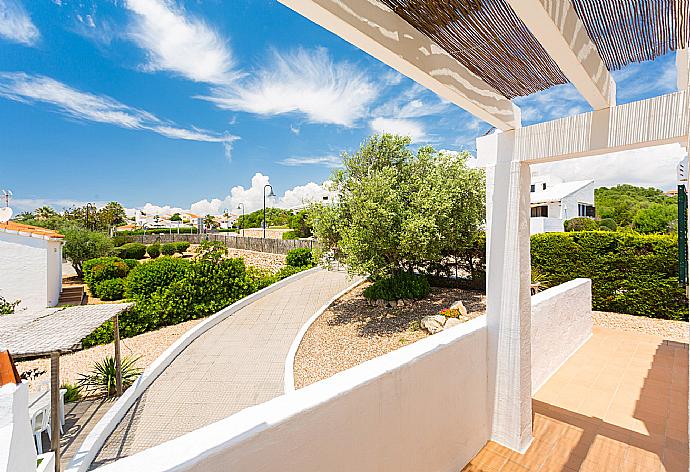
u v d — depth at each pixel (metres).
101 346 8.68
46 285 11.73
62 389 5.53
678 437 2.79
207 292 10.80
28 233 11.52
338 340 7.88
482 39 1.66
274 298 11.66
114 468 1.01
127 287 10.05
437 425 2.14
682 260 3.62
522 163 2.60
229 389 5.97
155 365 6.57
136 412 5.28
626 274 7.44
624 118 2.06
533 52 1.79
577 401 3.45
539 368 3.83
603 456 2.55
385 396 1.74
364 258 8.96
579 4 1.45
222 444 1.12
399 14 1.45
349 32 1.25
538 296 4.14
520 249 2.60
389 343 7.43
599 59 1.88
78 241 18.67
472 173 10.41
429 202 8.98
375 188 8.74
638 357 4.69
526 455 2.57
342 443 1.51
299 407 1.35
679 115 1.86
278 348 7.72
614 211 29.25
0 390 1.94
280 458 1.27
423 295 10.16
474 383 2.55
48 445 4.18
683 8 1.45
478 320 2.87
